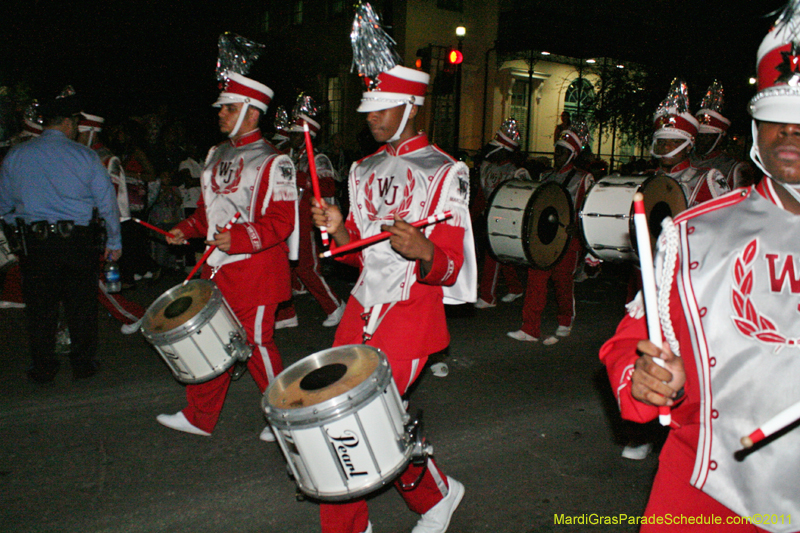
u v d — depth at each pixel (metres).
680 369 1.37
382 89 2.66
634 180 5.11
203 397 3.83
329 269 9.32
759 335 1.39
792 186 1.39
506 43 17.06
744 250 1.42
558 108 19.73
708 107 5.64
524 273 10.14
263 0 20.00
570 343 6.18
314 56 18.70
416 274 2.46
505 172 8.20
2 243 5.69
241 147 3.74
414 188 2.66
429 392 4.81
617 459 3.80
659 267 1.51
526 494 3.38
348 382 2.19
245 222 3.59
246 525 3.09
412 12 16.06
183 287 3.64
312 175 2.65
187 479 3.48
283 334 6.21
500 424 4.26
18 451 3.74
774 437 1.40
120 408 4.36
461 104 17.34
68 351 5.45
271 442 3.93
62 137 4.50
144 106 14.89
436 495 2.81
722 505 1.49
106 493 3.32
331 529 2.49
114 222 4.71
